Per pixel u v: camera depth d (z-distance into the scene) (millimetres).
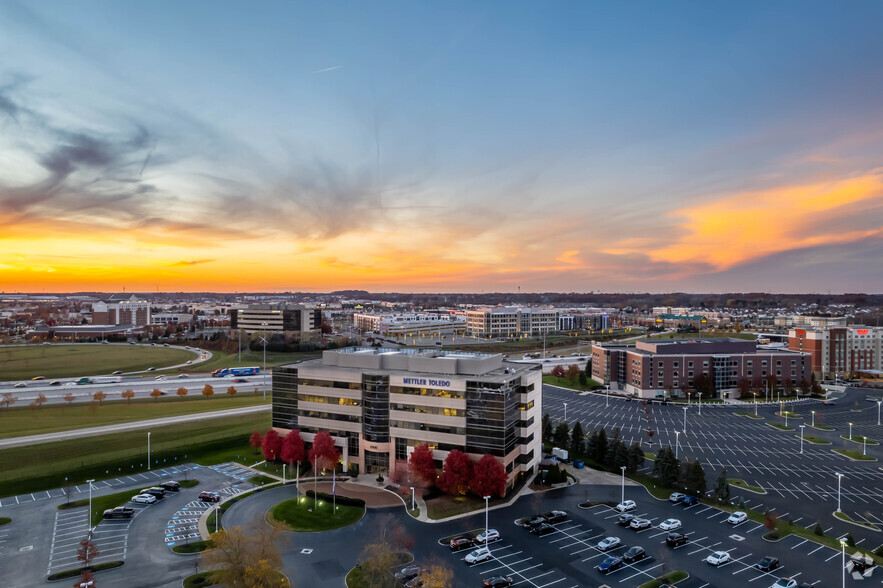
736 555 78438
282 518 89812
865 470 120438
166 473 113875
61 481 106750
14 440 128750
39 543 80500
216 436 137500
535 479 111562
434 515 91750
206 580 69688
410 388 110000
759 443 142250
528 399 112812
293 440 116625
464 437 105562
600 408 187375
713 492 103750
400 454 110938
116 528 85938
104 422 149375
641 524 87000
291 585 68625
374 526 87062
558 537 83812
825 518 93750
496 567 74000
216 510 91625
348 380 115688
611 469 118000
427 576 65875
